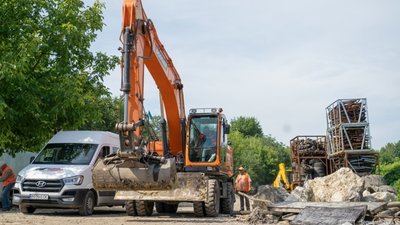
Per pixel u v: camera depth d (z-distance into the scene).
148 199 14.87
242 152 85.69
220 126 16.86
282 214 13.60
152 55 13.66
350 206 12.78
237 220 13.89
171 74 15.80
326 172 32.16
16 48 17.47
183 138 16.70
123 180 11.35
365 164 29.28
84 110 20.09
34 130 19.06
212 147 16.59
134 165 11.31
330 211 12.20
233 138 86.62
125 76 11.55
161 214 16.95
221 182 17.12
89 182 15.47
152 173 11.27
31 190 14.90
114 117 39.94
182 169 16.67
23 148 20.89
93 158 16.00
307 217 12.12
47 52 19.20
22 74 16.69
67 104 18.19
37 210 17.44
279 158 94.75
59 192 14.75
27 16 18.92
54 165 15.62
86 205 15.29
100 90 21.23
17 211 17.45
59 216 14.76
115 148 17.66
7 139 18.58
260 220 13.42
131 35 11.90
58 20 19.66
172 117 16.34
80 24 20.00
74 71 19.95
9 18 18.39
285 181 34.16
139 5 12.47
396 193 22.36
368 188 19.39
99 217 14.62
